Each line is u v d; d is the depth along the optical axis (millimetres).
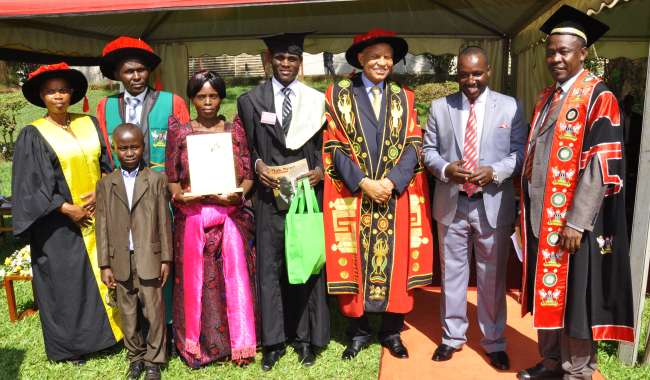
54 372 3568
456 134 3352
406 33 7980
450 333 3625
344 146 3514
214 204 3459
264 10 6914
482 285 3475
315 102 3445
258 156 3490
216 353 3586
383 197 3420
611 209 2838
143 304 3369
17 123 15516
